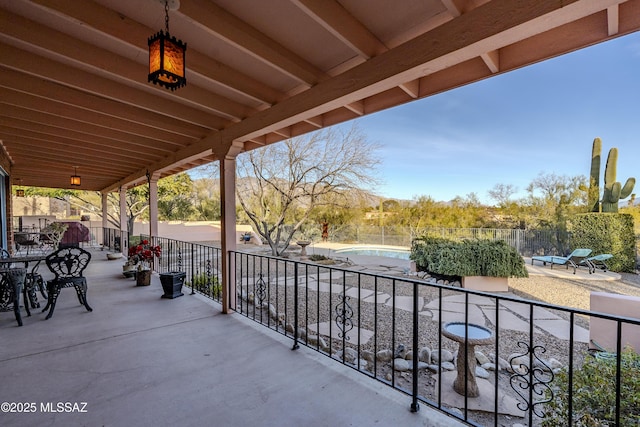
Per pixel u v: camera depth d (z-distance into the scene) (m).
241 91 2.59
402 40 2.02
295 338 2.71
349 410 1.88
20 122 3.65
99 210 13.86
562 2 1.34
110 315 3.57
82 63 2.15
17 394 1.99
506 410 2.25
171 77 1.66
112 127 3.56
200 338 2.93
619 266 8.45
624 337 2.98
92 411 1.83
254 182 10.66
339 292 5.64
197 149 4.21
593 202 11.12
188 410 1.86
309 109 2.49
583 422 1.58
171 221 15.62
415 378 1.87
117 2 1.77
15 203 12.86
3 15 1.84
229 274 3.72
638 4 1.47
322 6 1.67
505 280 5.74
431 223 15.52
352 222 13.54
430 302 5.01
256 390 2.08
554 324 4.01
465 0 1.64
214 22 1.77
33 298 3.79
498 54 1.96
